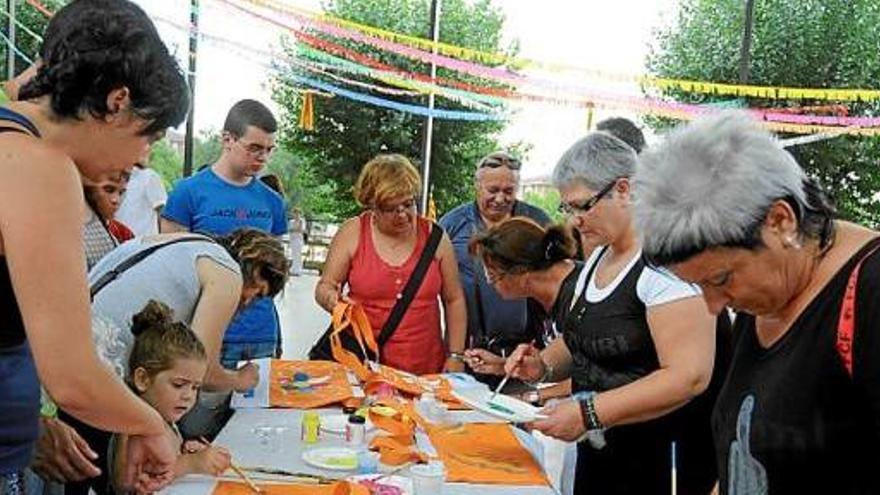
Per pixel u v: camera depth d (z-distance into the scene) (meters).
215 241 2.22
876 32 8.89
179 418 1.83
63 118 1.12
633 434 1.88
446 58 7.24
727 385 1.24
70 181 1.10
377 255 2.91
